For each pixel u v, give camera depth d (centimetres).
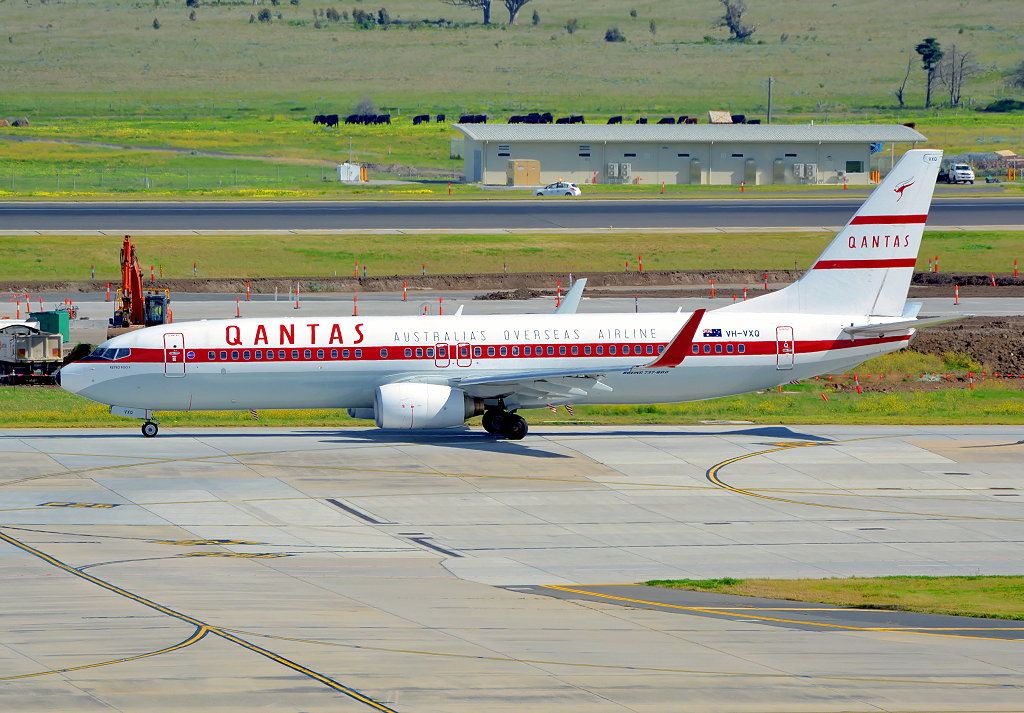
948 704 10025
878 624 12706
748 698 10088
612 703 9912
